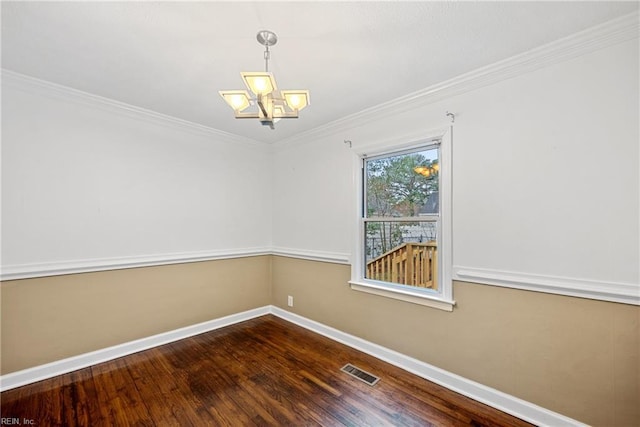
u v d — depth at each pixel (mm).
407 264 2549
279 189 3842
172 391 2119
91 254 2523
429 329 2311
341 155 3043
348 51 1824
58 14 1489
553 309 1771
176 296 3053
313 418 1844
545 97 1806
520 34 1662
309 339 3062
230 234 3537
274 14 1487
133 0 1389
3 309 2127
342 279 3012
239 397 2053
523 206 1885
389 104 2564
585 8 1456
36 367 2238
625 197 1562
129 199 2748
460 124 2174
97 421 1802
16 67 2039
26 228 2221
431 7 1443
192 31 1630
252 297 3732
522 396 1864
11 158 2164
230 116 2949
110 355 2590
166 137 3004
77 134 2461
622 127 1572
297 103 1636
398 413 1891
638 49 1527
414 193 2523
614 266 1587
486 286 2033
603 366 1617
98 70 2070
